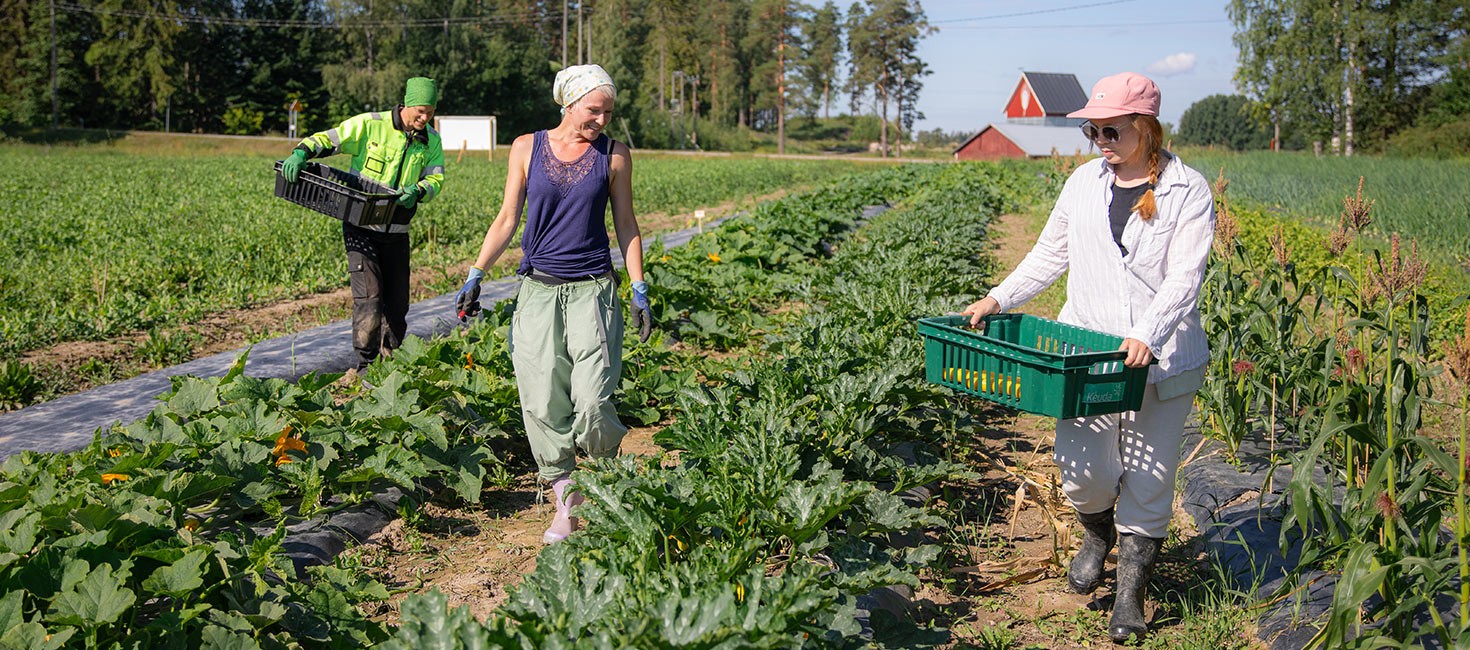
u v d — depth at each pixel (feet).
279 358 22.44
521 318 12.75
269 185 80.84
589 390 12.62
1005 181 95.81
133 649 9.07
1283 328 16.37
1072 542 13.73
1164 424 11.03
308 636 10.16
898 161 228.02
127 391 19.99
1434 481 10.85
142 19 235.20
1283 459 15.14
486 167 121.19
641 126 294.05
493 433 16.49
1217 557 13.07
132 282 35.01
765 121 431.84
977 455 17.63
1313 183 82.79
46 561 9.40
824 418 14.62
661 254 32.14
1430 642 10.41
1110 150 10.79
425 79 20.74
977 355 10.89
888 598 11.64
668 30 328.90
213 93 246.47
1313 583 11.82
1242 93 198.18
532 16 313.53
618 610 8.73
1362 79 188.96
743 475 11.96
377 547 13.30
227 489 13.12
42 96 231.09
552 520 14.65
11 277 34.60
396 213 20.76
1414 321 11.85
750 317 27.84
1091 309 11.44
